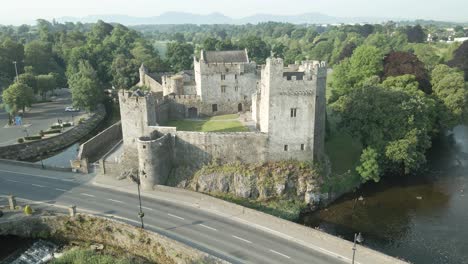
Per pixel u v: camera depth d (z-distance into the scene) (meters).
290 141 65.62
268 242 47.19
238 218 52.84
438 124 86.25
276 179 64.44
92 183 64.69
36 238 53.44
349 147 79.25
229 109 90.69
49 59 160.62
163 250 47.06
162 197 59.34
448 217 59.41
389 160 72.31
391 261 42.78
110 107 128.62
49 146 88.62
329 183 65.50
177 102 88.50
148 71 142.88
